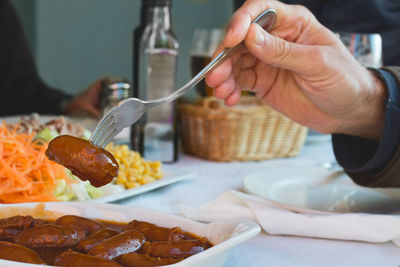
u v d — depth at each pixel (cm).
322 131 133
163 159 174
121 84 181
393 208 121
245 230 73
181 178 144
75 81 518
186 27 526
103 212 91
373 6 250
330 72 114
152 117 171
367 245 99
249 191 123
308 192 132
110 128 90
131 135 175
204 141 180
